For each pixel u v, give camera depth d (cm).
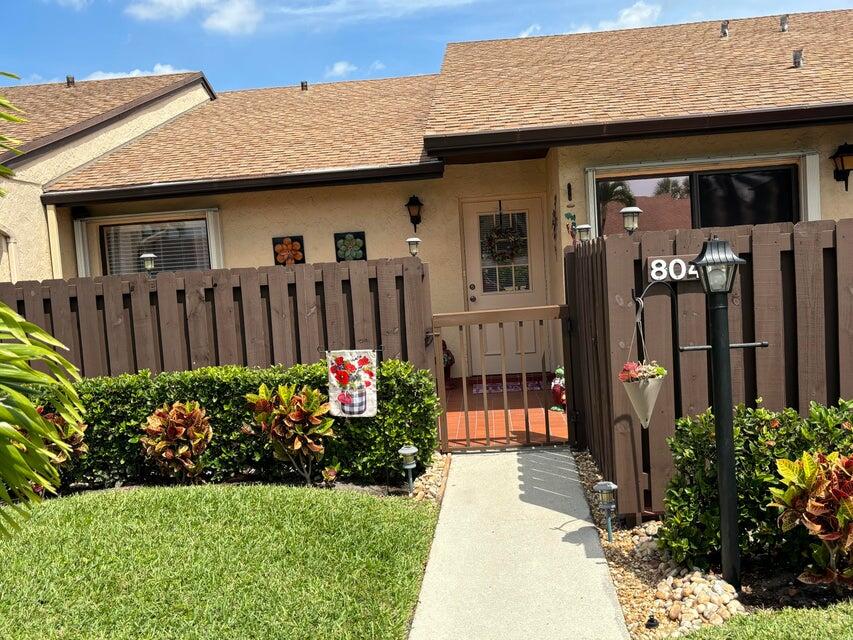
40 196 914
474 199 959
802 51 936
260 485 549
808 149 771
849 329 432
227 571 399
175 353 621
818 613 322
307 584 385
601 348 503
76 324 635
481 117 804
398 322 606
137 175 955
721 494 364
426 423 575
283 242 948
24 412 269
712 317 361
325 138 1037
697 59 964
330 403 559
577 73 960
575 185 796
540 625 357
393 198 945
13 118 304
